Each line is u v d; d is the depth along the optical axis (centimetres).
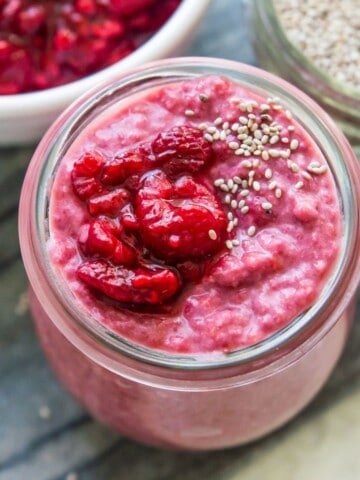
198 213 17
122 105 19
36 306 20
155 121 19
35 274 19
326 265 18
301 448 23
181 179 18
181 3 24
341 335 21
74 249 18
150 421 21
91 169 18
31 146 25
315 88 23
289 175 18
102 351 18
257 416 21
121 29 24
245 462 23
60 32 23
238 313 17
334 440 23
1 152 26
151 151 18
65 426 24
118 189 18
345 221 18
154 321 18
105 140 19
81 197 18
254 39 24
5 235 25
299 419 24
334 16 24
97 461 23
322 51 23
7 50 23
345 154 19
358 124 23
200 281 18
